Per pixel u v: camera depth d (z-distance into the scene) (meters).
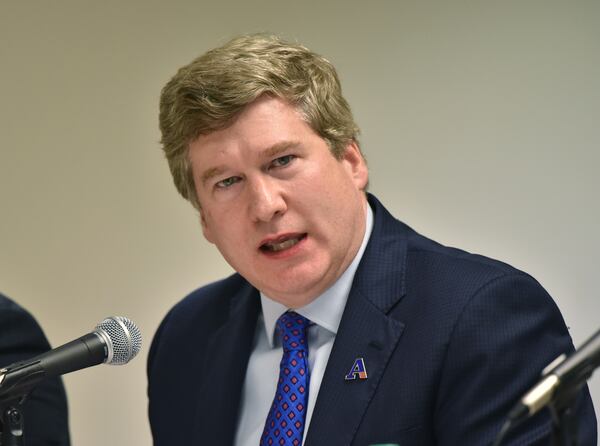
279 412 5.18
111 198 10.60
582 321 9.36
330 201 5.00
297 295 5.16
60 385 5.84
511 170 9.50
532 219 9.45
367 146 9.83
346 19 9.92
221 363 5.71
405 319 5.11
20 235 10.62
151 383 6.29
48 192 10.63
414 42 9.74
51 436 5.66
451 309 4.97
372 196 5.75
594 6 9.30
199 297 6.40
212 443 5.52
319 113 5.00
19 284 10.60
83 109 10.59
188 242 10.54
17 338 5.79
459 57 9.62
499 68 9.52
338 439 4.93
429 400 4.89
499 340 4.87
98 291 10.59
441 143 9.68
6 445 4.16
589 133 9.31
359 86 9.86
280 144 4.84
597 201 9.31
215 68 4.86
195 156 5.04
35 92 10.61
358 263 5.37
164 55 10.45
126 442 10.48
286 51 5.00
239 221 5.00
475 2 9.57
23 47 10.62
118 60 10.54
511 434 4.69
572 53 9.34
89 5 10.56
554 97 9.39
